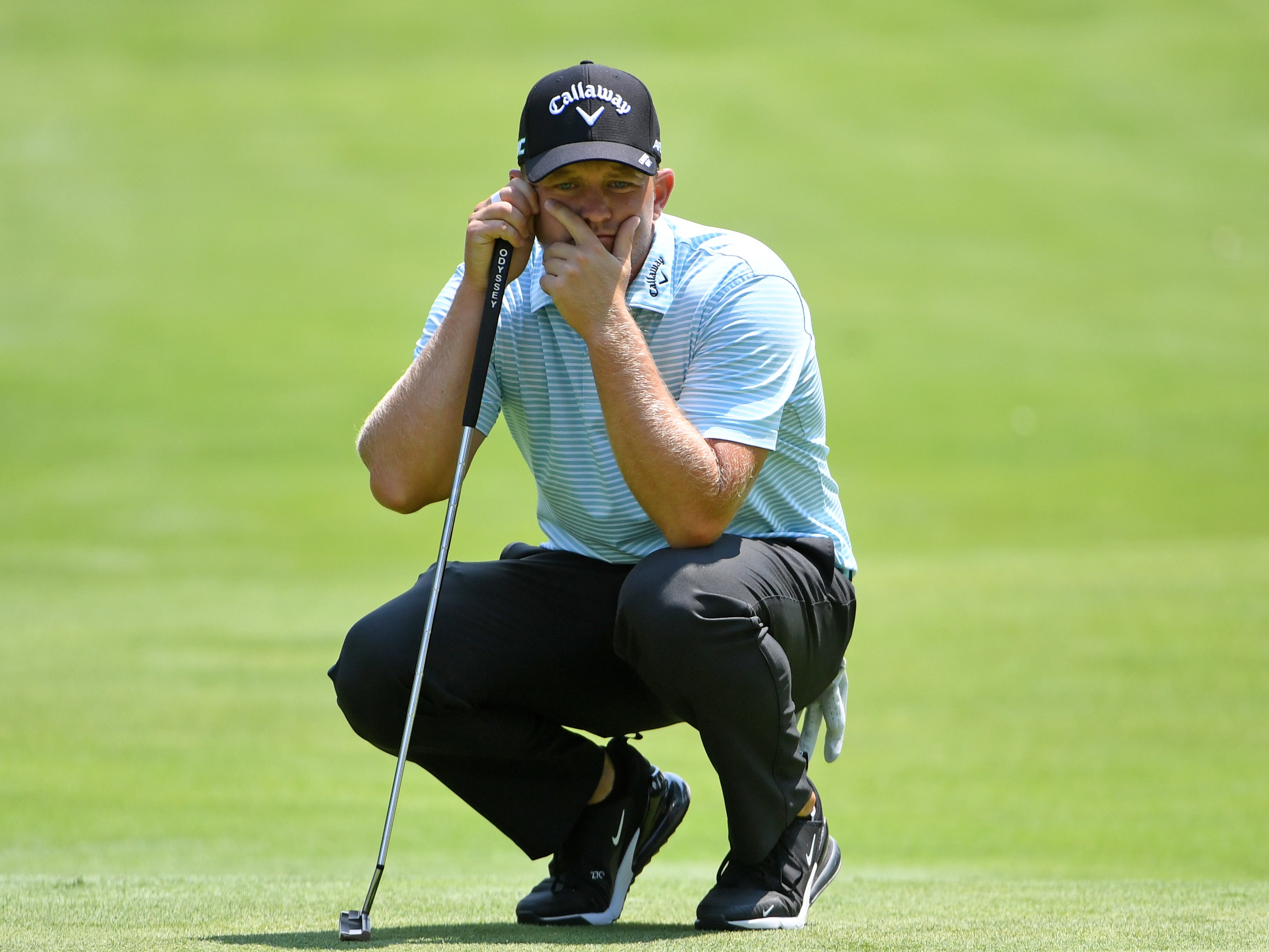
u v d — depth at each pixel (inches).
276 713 1051.3
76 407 2753.4
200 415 2731.3
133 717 1026.1
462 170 4234.7
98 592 1672.0
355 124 4549.7
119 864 632.4
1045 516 2197.3
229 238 3730.3
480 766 389.4
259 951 325.7
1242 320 3351.4
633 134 368.5
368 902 350.9
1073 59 5039.4
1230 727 996.6
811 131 4512.8
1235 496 2295.8
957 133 4534.9
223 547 2016.5
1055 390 2896.2
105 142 4325.8
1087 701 1072.8
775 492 389.4
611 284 359.9
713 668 346.9
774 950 327.3
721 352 370.6
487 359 373.1
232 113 4591.5
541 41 5246.1
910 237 3848.4
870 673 1172.5
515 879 517.7
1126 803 812.0
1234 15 5349.4
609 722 398.0
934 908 405.1
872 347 3142.2
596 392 379.2
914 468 2479.1
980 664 1190.3
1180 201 4106.8
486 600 377.7
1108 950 330.3
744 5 5506.9
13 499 2267.5
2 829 721.0
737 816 361.4
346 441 2613.2
